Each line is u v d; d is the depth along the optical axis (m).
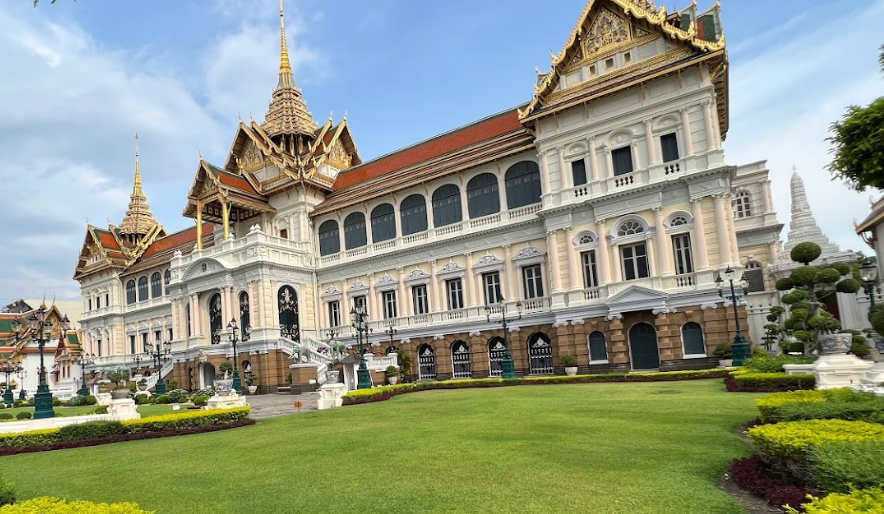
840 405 10.47
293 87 59.34
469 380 34.34
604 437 12.66
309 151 55.91
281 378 46.69
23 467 14.41
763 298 40.03
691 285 33.09
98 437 18.95
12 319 100.06
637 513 7.54
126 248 73.44
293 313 50.47
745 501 7.92
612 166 36.62
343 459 12.00
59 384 70.31
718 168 32.25
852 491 5.84
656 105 35.06
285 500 9.05
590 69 38.19
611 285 35.66
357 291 49.75
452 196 45.38
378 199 49.25
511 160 42.12
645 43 36.06
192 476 11.46
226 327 49.03
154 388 51.56
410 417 18.70
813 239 45.12
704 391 21.05
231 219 57.31
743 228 48.94
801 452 7.67
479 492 8.80
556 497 8.34
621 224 35.88
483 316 42.12
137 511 6.95
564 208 37.62
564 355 36.75
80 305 117.81
